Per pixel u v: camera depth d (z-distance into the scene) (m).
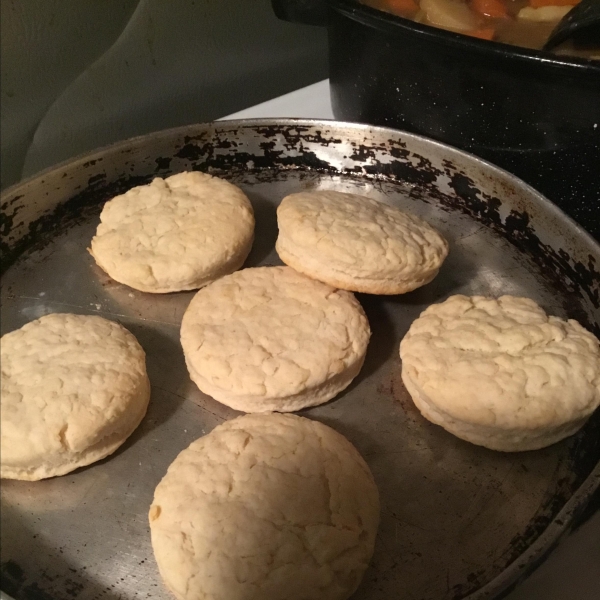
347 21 0.28
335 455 0.21
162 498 0.20
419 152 0.30
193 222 0.28
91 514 0.21
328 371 0.23
